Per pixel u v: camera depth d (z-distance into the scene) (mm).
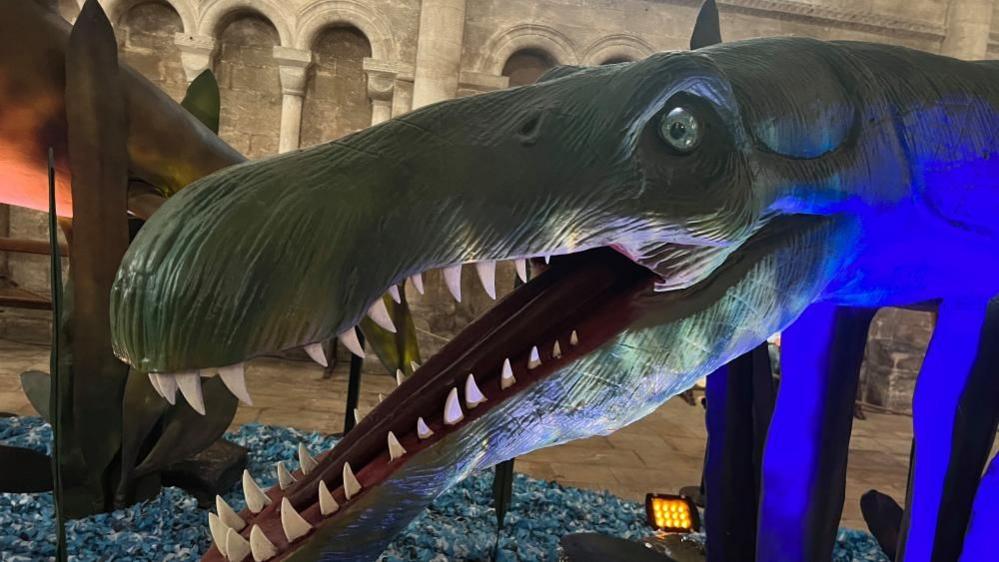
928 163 1241
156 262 729
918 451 1465
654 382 1035
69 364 2443
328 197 779
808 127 1079
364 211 785
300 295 741
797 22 7211
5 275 6496
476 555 2393
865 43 1306
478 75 6883
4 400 4422
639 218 906
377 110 6980
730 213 943
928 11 7297
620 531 2832
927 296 1400
